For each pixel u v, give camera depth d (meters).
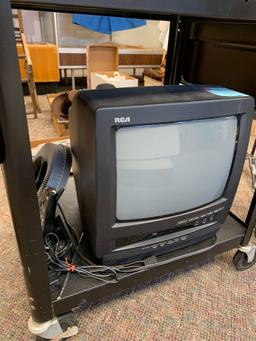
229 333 0.76
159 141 0.59
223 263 0.99
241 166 0.75
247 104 0.65
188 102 0.57
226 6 0.55
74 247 0.76
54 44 3.02
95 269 0.71
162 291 0.87
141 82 3.42
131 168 0.60
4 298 0.82
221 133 0.66
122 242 0.69
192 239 0.81
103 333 0.74
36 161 0.76
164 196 0.68
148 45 3.98
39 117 2.49
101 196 0.58
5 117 0.41
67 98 1.92
